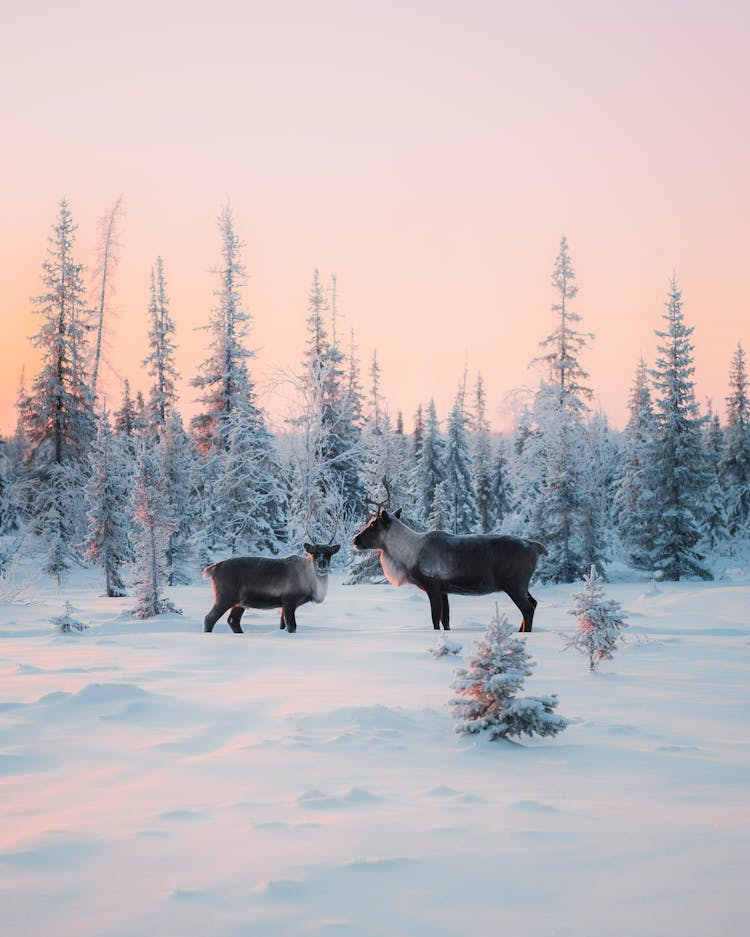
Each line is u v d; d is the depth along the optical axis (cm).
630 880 359
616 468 5675
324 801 501
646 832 434
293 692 970
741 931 304
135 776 586
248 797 521
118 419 6122
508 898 338
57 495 4606
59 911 329
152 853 404
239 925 312
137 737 724
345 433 5453
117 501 3866
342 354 5747
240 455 4694
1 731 738
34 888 356
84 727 766
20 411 4794
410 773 595
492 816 468
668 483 4312
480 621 2108
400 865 378
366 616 2297
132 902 338
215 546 4731
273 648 1464
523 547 1838
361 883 356
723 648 1480
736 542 6191
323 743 689
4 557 3650
